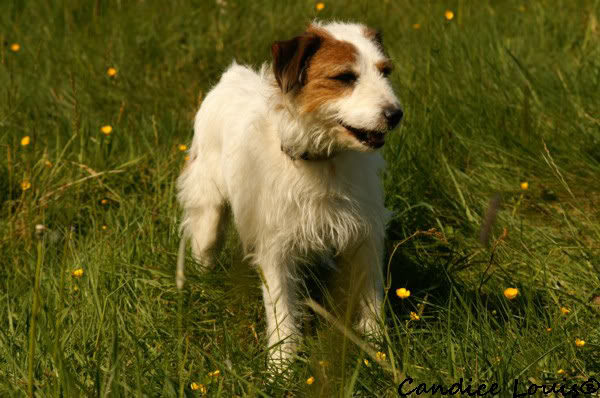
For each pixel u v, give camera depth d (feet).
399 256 19.75
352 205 16.94
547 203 22.41
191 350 15.99
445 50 27.50
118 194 22.89
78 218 22.20
